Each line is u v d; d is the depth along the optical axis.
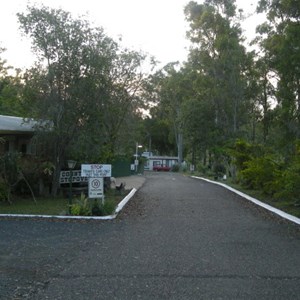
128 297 6.21
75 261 8.30
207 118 43.38
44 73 19.52
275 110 34.66
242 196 22.78
